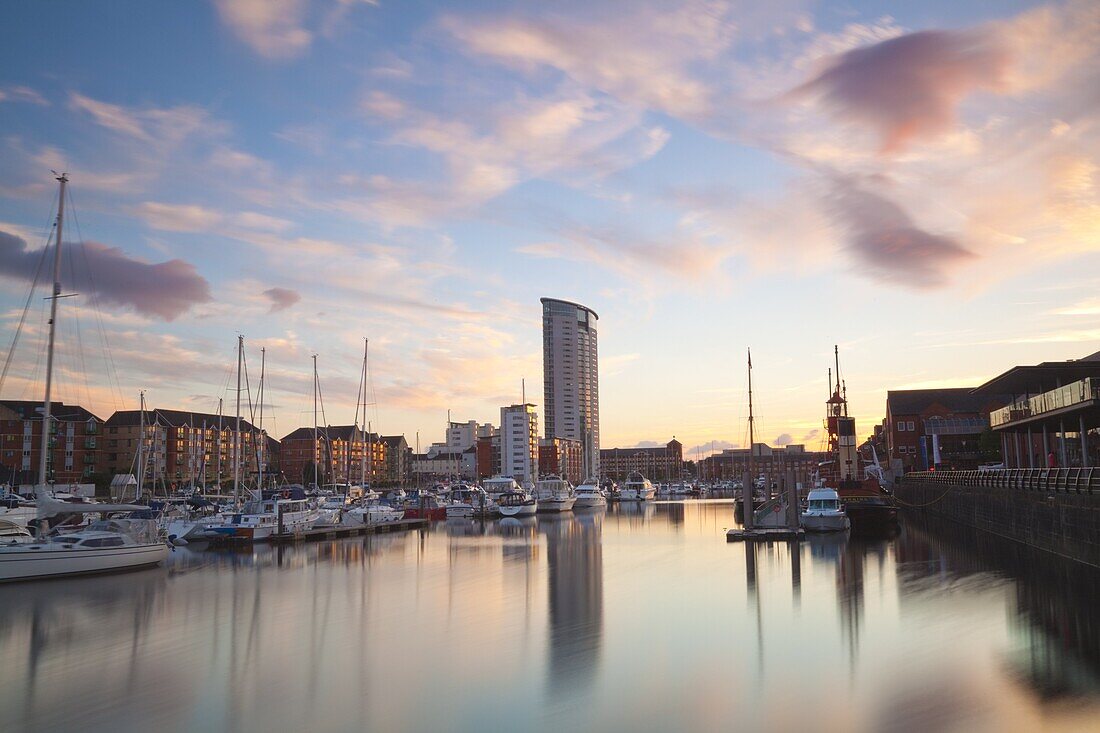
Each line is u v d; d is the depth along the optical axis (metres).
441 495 117.31
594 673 21.92
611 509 127.25
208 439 163.75
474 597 35.31
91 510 46.91
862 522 65.50
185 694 20.72
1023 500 46.31
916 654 22.67
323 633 27.98
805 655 23.17
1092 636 23.91
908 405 133.50
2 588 39.94
